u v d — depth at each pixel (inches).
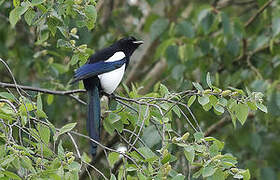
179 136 291.4
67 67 488.1
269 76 577.0
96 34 570.9
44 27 383.2
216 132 529.3
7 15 507.8
